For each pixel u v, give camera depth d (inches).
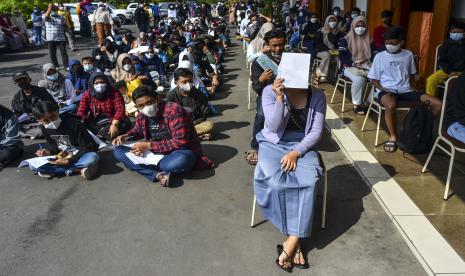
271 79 175.5
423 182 155.1
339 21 364.2
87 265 120.4
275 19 638.5
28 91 239.9
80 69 282.7
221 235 133.3
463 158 175.8
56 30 450.0
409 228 126.4
